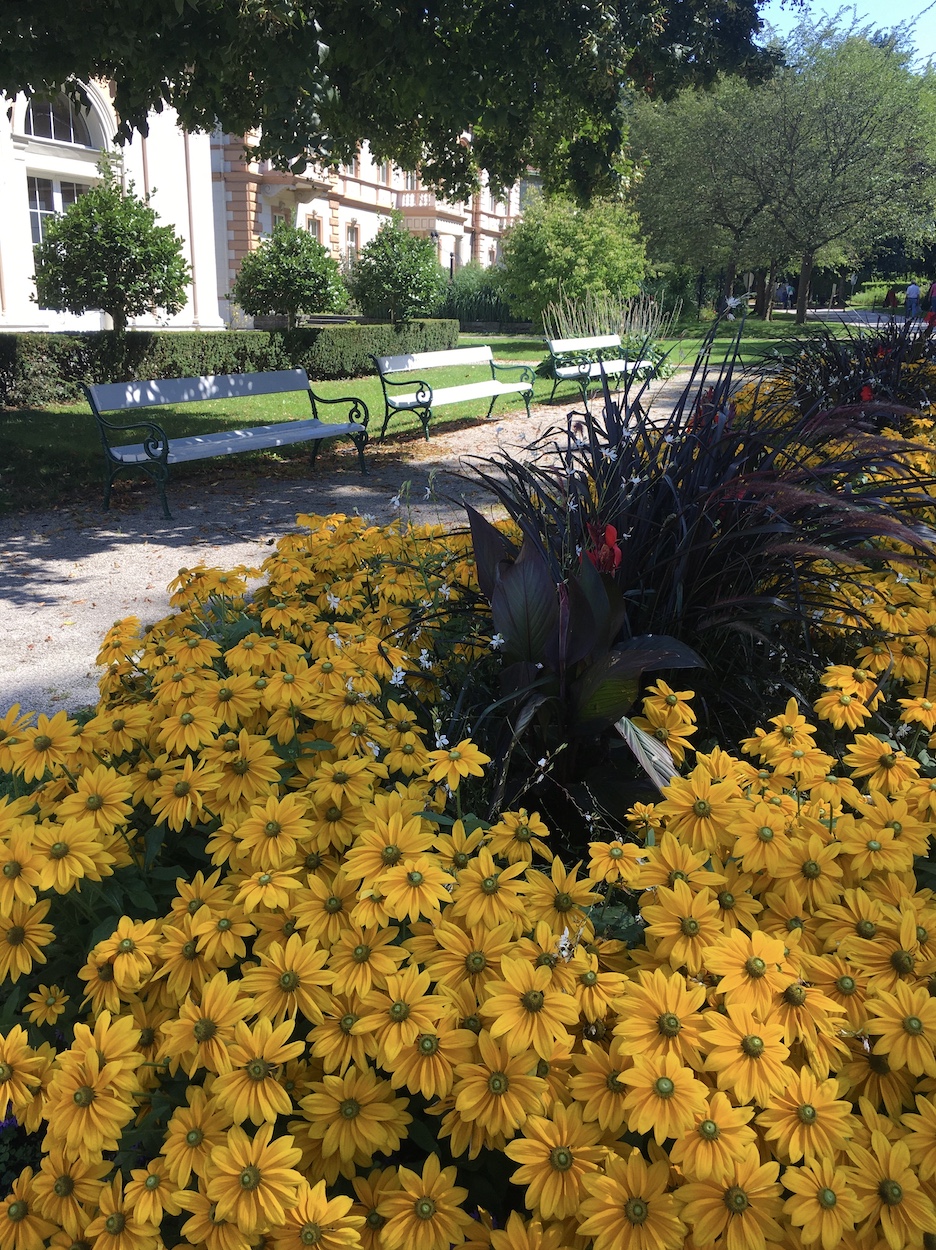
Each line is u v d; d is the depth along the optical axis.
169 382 7.59
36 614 4.98
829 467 2.86
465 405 13.10
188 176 18.20
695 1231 1.06
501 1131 1.22
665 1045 1.19
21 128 15.16
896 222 29.05
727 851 1.56
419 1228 1.11
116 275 12.88
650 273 27.38
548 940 1.32
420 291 20.31
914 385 5.36
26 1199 1.22
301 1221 1.09
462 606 2.58
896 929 1.38
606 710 1.92
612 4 7.60
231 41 5.88
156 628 2.65
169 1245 1.26
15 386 12.14
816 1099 1.15
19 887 1.41
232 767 1.66
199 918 1.39
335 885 1.44
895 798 1.69
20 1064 1.28
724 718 2.50
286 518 7.01
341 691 1.84
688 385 2.83
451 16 7.12
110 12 6.04
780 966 1.27
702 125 28.86
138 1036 1.25
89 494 7.81
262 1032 1.20
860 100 27.27
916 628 2.33
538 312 19.92
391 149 10.10
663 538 2.49
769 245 29.16
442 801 1.76
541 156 10.21
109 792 1.60
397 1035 1.22
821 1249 1.10
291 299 16.88
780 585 2.61
